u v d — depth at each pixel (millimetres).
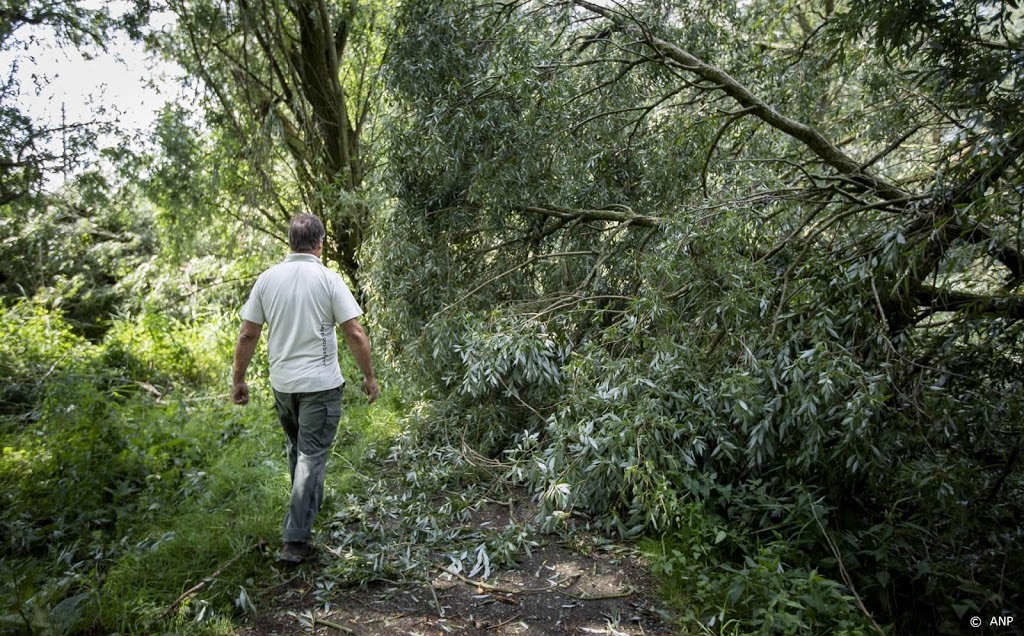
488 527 3602
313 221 3398
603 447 3414
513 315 4672
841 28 4156
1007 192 3197
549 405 4586
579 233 5566
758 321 3719
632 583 3062
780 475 3543
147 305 8117
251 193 7320
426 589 3006
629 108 5488
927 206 3656
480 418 4668
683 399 3525
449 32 5398
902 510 3637
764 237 4215
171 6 6508
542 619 2803
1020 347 3373
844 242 3982
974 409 3221
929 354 3459
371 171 6680
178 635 2605
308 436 3242
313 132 7527
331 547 3318
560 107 5066
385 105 6172
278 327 3254
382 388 5863
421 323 5480
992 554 3490
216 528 3418
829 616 2748
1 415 5262
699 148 5258
